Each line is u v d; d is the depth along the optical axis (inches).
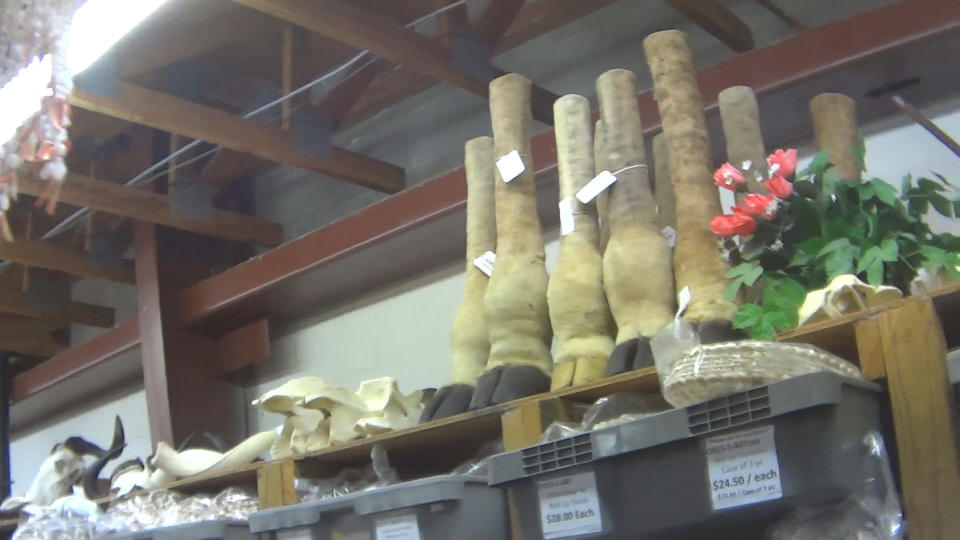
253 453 96.0
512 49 134.0
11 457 216.1
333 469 85.3
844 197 65.4
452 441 78.2
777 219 65.8
